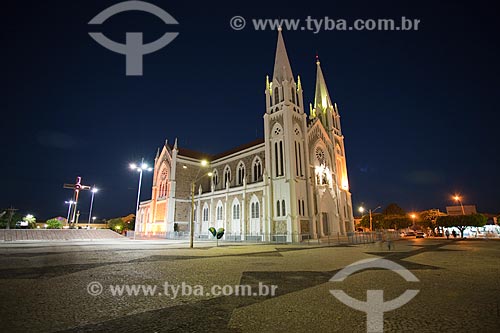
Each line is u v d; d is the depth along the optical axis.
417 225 77.81
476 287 9.08
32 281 9.89
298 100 50.19
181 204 60.91
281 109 47.78
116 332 5.16
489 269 13.10
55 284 9.42
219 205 54.59
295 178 43.22
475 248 27.05
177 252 22.41
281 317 6.11
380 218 78.81
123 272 12.02
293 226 40.66
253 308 6.80
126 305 7.04
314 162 49.06
